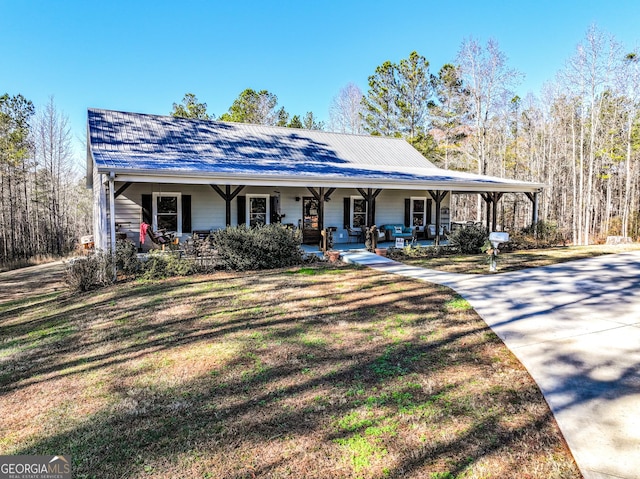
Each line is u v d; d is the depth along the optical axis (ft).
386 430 10.19
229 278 31.71
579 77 78.28
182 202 45.73
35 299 33.06
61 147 100.58
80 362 16.30
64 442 10.39
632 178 95.61
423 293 25.23
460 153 104.42
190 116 117.29
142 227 37.70
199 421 11.07
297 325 19.47
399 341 16.88
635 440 9.41
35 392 13.74
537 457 8.88
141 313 22.81
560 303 22.44
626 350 15.16
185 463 9.17
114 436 10.52
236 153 50.06
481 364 14.30
